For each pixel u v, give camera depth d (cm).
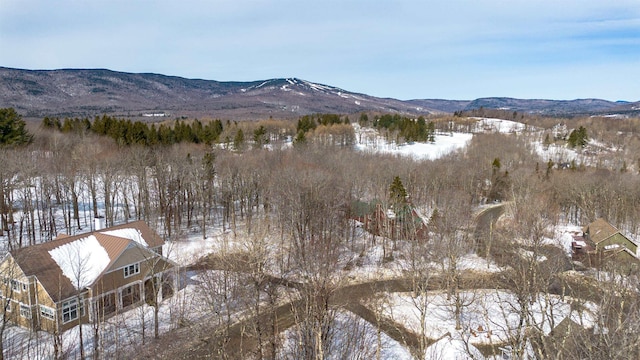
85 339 3403
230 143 11512
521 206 5962
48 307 3434
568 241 5797
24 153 6372
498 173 9100
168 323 3681
